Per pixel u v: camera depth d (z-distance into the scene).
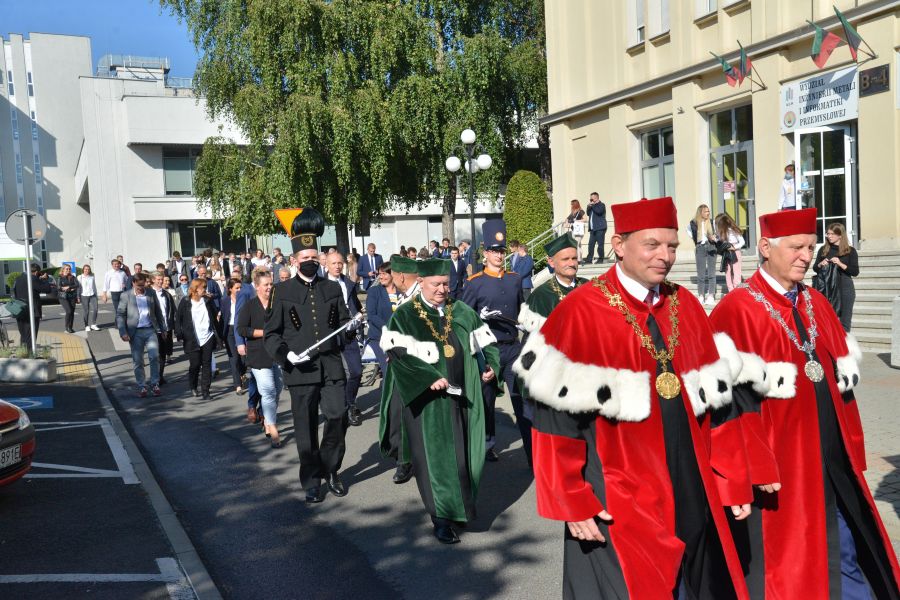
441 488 5.14
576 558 2.97
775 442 3.45
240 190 23.20
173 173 38.28
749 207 17.09
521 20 29.67
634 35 19.89
